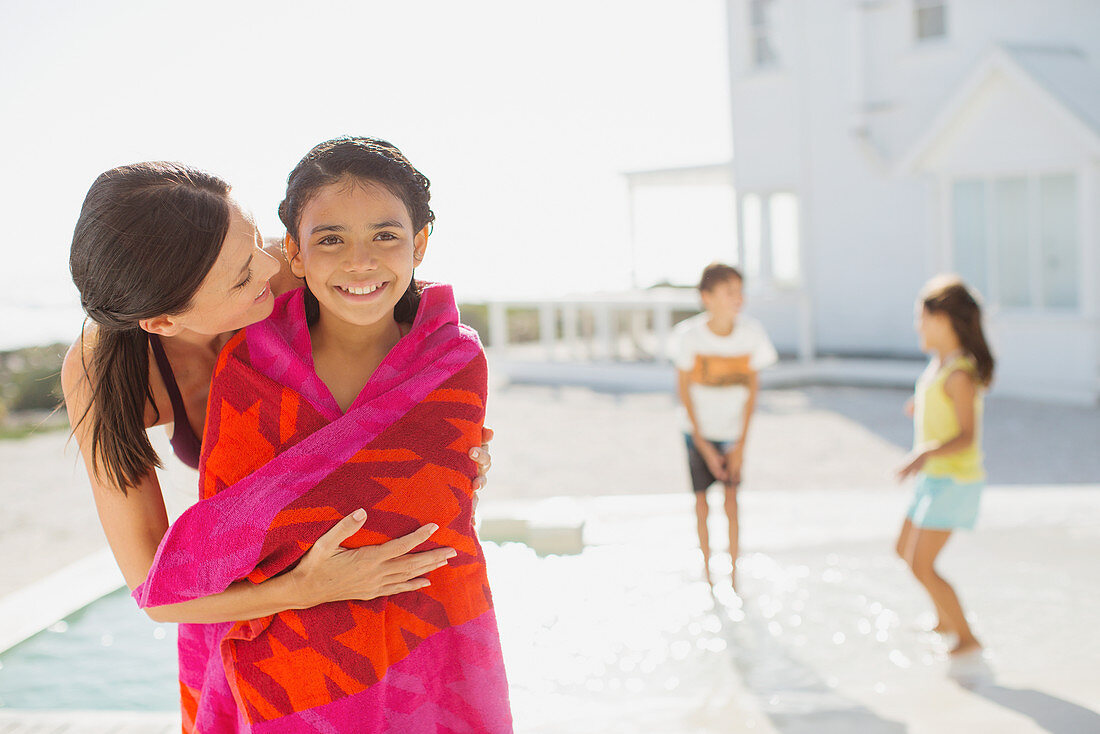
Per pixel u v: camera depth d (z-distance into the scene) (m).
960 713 3.77
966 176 13.69
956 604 4.49
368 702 1.73
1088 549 5.81
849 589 5.38
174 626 5.40
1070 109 12.14
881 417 11.67
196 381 1.97
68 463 11.43
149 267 1.57
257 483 1.69
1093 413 11.31
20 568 7.06
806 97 17.23
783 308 17.94
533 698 4.11
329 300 1.71
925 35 15.84
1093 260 12.33
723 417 5.63
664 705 3.96
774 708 3.89
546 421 12.56
